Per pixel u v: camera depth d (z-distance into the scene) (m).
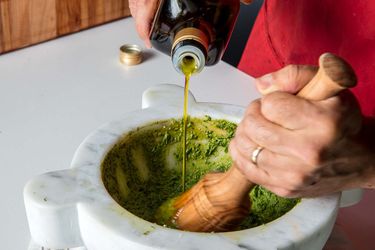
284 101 0.40
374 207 0.62
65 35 0.85
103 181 0.48
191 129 0.56
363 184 0.47
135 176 0.55
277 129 0.41
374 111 0.71
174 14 0.56
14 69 0.77
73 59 0.80
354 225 0.59
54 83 0.75
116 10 0.89
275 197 0.53
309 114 0.39
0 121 0.68
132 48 0.81
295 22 0.76
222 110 0.56
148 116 0.55
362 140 0.43
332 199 0.47
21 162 0.62
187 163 0.58
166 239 0.42
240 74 0.79
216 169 0.58
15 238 0.54
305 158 0.40
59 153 0.63
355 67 0.71
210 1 0.56
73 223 0.45
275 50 0.81
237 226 0.48
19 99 0.72
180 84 0.76
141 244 0.41
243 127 0.43
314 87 0.39
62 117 0.69
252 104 0.43
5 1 0.77
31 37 0.82
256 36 0.83
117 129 0.53
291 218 0.45
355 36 0.70
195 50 0.48
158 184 0.57
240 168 0.45
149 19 0.60
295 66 0.42
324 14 0.72
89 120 0.69
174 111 0.56
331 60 0.38
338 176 0.44
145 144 0.55
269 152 0.42
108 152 0.50
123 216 0.43
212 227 0.48
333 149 0.41
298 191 0.44
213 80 0.77
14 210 0.56
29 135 0.66
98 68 0.79
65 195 0.45
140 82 0.77
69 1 0.83
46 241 0.46
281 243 0.42
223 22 0.56
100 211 0.43
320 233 0.44
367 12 0.68
